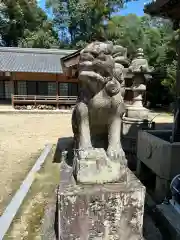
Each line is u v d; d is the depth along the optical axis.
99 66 2.07
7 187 4.39
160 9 4.14
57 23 32.31
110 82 2.17
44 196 3.86
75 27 32.12
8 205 3.57
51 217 2.80
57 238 2.29
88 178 2.22
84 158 2.22
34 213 3.37
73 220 2.13
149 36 19.14
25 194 3.91
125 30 18.69
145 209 3.22
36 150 7.07
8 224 3.08
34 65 17.31
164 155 3.42
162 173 3.45
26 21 29.31
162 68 16.45
